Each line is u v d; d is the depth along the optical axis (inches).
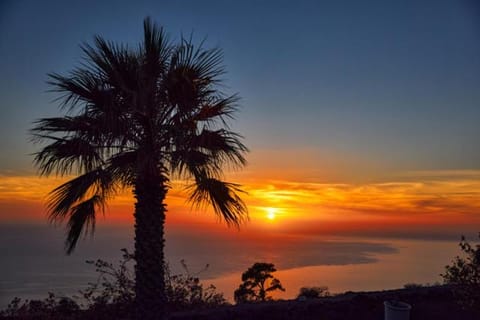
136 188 252.2
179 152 242.4
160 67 241.1
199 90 242.5
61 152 236.4
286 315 286.7
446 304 319.3
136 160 234.4
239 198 259.6
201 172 248.2
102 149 236.5
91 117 232.7
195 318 276.8
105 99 228.2
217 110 255.3
